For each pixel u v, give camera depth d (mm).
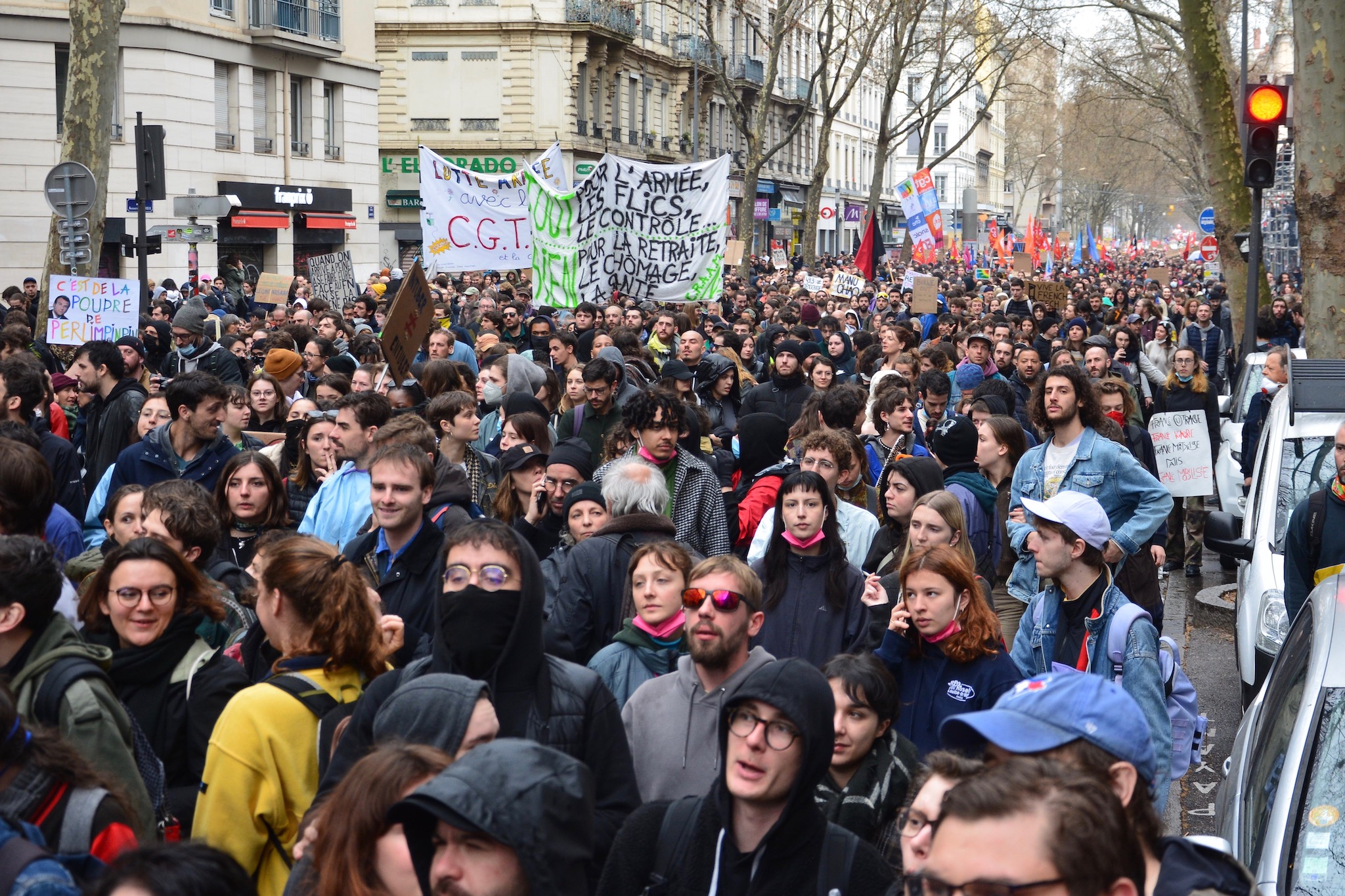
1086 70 44344
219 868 2291
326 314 15391
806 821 3018
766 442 7711
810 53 73375
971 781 2074
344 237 37906
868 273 29562
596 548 5484
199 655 4180
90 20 15062
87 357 8766
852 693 3854
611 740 3777
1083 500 4926
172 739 4070
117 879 2266
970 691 4492
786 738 2955
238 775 3680
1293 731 3975
